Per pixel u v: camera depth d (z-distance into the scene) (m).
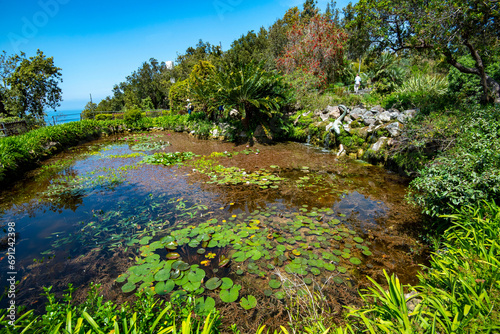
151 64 33.12
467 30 4.57
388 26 5.38
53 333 1.14
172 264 2.57
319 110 9.82
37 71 17.14
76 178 5.78
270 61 16.09
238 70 8.74
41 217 3.88
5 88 16.14
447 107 5.64
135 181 5.49
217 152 8.37
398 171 5.70
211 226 3.41
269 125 9.96
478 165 2.70
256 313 1.99
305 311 1.97
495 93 5.17
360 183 5.18
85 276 2.49
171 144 10.10
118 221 3.67
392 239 3.11
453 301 1.39
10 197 4.77
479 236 2.01
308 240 3.09
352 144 7.33
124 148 9.66
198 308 1.92
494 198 2.48
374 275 2.46
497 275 1.50
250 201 4.36
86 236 3.28
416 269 2.55
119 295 2.19
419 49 5.52
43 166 6.99
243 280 2.39
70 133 10.42
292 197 4.52
